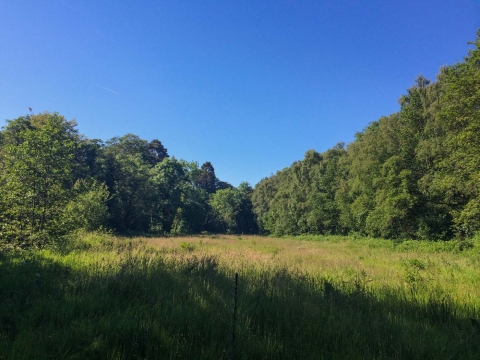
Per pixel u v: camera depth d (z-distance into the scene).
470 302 6.35
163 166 69.50
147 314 4.53
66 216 13.71
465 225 21.58
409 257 16.09
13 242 12.04
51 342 3.68
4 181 12.69
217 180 119.06
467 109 19.23
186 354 3.60
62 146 14.00
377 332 4.44
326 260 14.04
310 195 56.78
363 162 37.72
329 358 3.72
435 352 3.97
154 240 25.94
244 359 3.51
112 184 52.47
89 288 5.96
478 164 19.00
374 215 31.75
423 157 27.75
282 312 5.00
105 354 3.59
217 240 32.62
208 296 5.68
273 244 28.92
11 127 36.59
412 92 33.69
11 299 5.22
